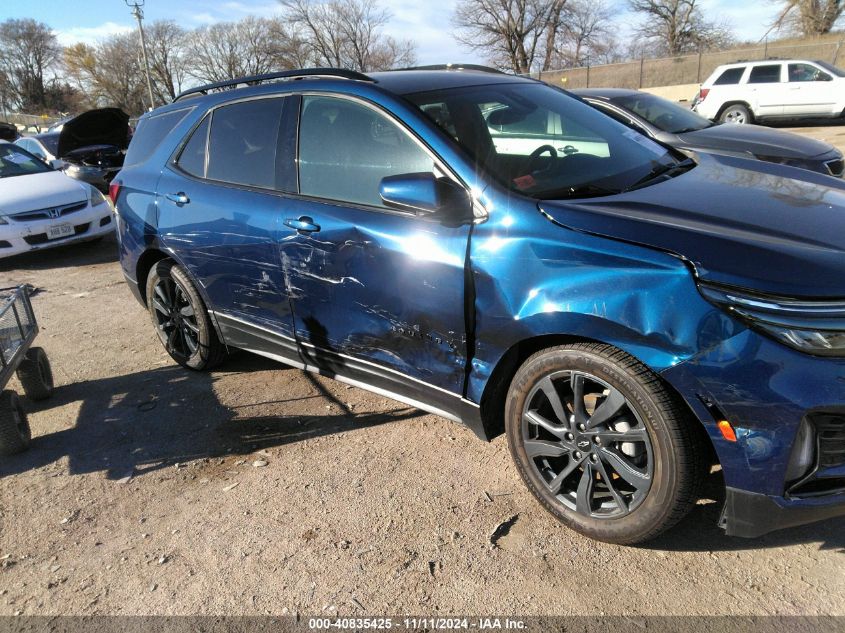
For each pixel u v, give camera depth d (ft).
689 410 7.20
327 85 10.72
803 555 7.85
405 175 8.68
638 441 7.54
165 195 13.25
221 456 11.10
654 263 7.20
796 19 130.62
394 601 7.68
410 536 8.73
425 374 9.53
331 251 10.09
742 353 6.67
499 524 8.81
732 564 7.79
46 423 12.85
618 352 7.46
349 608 7.63
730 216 7.91
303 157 10.84
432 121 9.38
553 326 7.77
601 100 26.21
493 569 8.03
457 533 8.71
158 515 9.64
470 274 8.49
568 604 7.43
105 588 8.25
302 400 12.86
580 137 10.60
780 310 6.59
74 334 17.81
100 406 13.32
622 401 7.51
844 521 8.40
